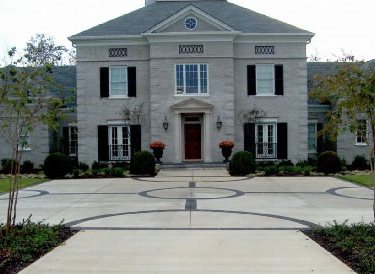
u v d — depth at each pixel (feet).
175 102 100.94
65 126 108.88
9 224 34.14
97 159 103.71
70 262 28.60
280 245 32.63
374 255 27.96
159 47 100.89
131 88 102.99
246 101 102.99
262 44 102.63
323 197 57.72
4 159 101.45
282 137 103.04
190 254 30.35
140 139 102.94
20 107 35.01
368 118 35.04
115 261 28.78
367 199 55.77
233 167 86.02
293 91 103.19
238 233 36.81
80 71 103.24
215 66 100.94
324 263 28.02
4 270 26.81
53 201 55.67
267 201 54.49
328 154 87.76
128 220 42.98
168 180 78.28
